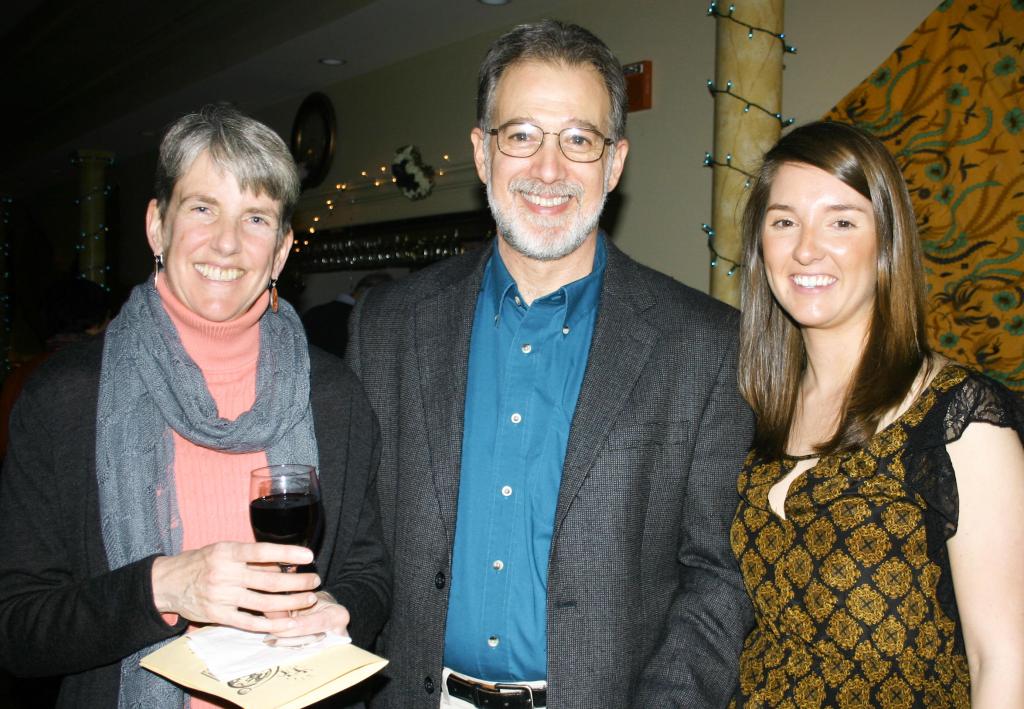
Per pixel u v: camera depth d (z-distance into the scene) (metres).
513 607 1.52
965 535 1.27
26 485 1.32
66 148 9.23
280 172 1.41
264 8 5.64
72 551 1.35
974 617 1.26
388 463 1.67
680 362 1.60
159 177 1.40
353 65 5.93
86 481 1.35
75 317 3.45
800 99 3.40
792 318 1.56
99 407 1.37
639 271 1.74
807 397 1.56
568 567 1.49
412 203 5.70
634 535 1.53
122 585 1.23
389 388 1.70
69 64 7.89
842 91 3.25
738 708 1.47
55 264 11.48
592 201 1.58
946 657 1.31
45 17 7.03
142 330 1.43
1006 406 1.29
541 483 1.55
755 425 1.64
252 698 1.05
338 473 1.55
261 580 1.17
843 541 1.36
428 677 1.54
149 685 1.33
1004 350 2.76
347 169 6.37
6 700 3.18
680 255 3.99
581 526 1.50
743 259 1.62
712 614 1.54
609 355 1.58
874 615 1.32
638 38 4.16
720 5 3.18
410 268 5.86
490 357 1.65
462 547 1.56
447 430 1.59
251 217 1.42
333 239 6.47
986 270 2.79
